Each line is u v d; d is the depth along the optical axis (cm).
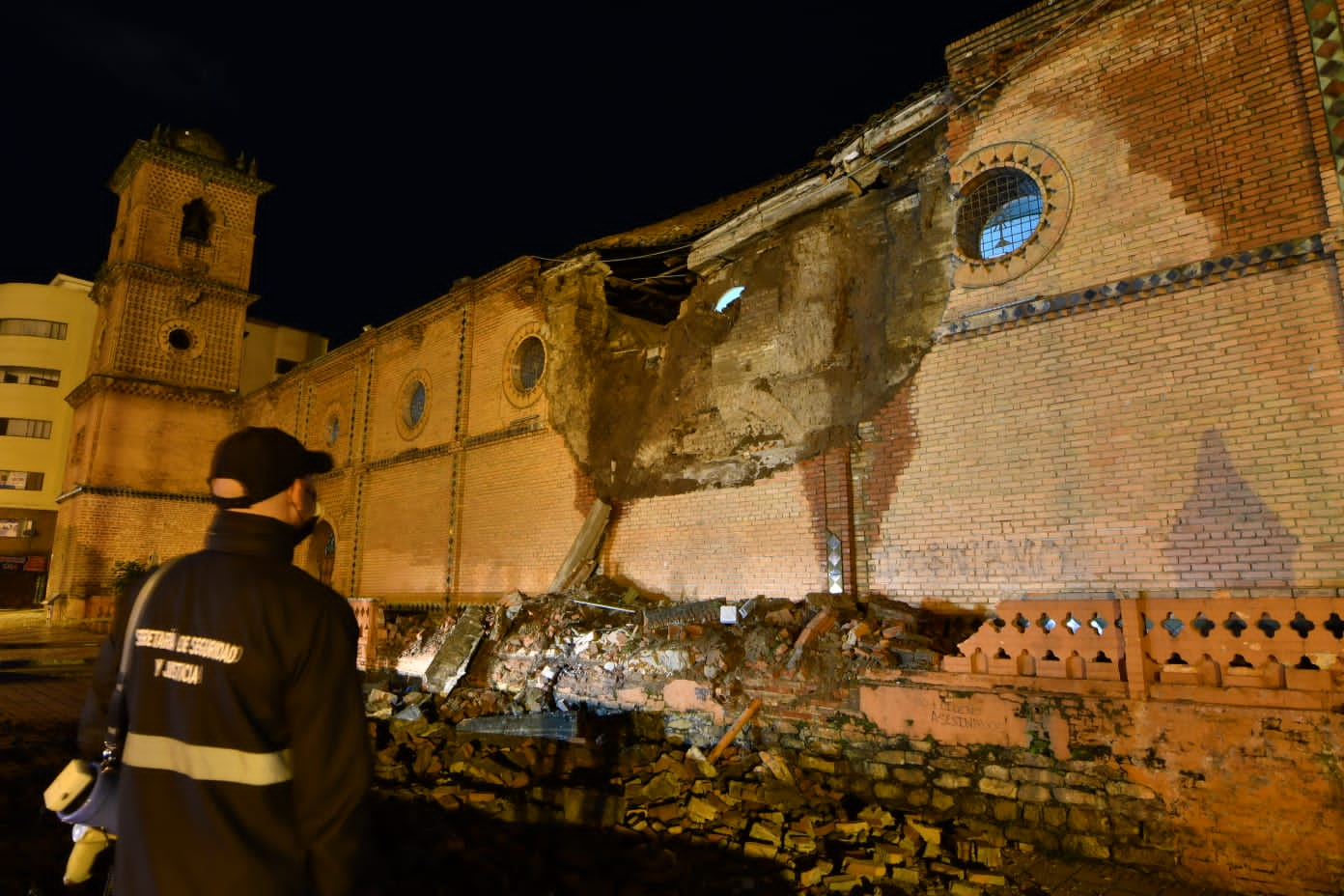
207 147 3080
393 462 2019
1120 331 845
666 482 1335
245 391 3716
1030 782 704
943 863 636
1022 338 923
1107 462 838
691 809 727
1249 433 752
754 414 1216
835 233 1160
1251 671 634
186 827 192
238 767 195
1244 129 787
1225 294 781
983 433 943
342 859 201
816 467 1118
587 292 1563
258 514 227
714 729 938
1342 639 605
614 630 1152
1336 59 736
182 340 2942
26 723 1066
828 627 943
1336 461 702
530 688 1147
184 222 3042
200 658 203
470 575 1697
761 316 1238
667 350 1393
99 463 2727
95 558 2681
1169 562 783
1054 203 909
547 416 1570
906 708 791
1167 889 601
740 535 1205
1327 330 720
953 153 1010
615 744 952
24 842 594
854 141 1130
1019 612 759
